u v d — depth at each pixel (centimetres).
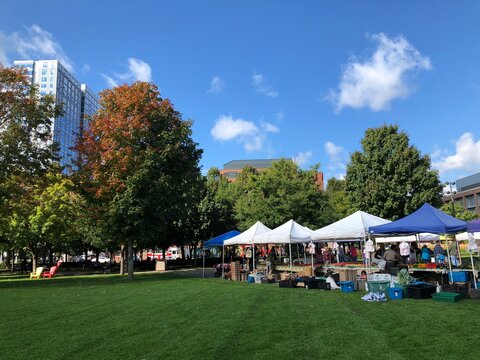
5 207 2323
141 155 2281
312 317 892
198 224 3975
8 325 879
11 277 3172
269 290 1466
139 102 2342
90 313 1019
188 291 1473
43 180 2344
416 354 595
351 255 2756
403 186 2975
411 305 1026
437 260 1817
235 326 811
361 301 1125
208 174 5962
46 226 3150
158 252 6875
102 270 3744
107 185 2275
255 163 12112
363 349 626
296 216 3638
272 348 645
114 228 2275
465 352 597
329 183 7488
